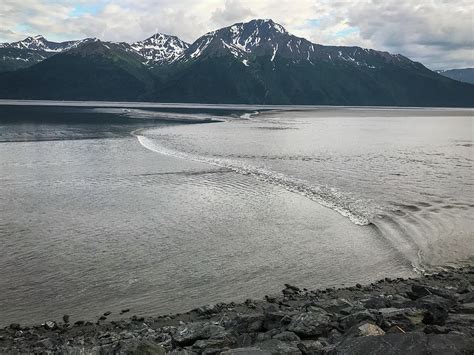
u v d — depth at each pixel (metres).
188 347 11.19
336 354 8.98
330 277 18.31
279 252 21.14
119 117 133.62
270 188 35.22
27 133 77.75
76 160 48.59
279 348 9.97
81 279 17.88
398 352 8.57
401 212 27.55
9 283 17.41
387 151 59.56
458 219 25.67
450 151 60.03
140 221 25.94
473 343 8.73
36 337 13.10
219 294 16.69
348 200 30.91
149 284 17.50
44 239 22.56
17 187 34.78
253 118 150.12
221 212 28.08
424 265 19.36
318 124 124.06
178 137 75.56
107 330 13.46
